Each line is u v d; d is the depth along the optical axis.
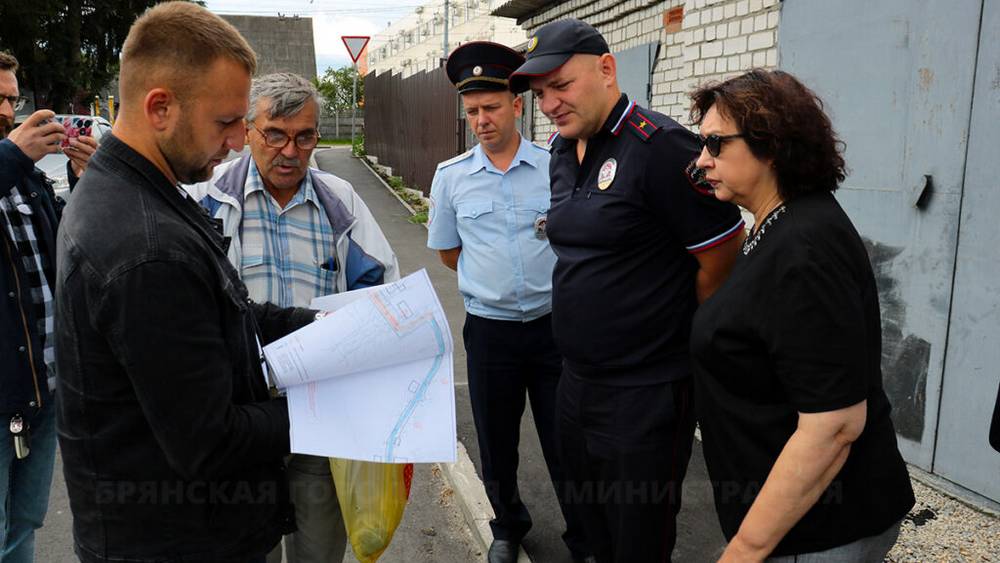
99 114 16.94
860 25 3.31
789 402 1.54
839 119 3.46
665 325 2.11
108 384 1.37
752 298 1.50
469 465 3.70
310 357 1.57
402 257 8.77
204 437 1.37
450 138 11.16
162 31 1.36
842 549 1.54
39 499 2.58
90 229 1.33
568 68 2.05
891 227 3.26
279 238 2.22
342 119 32.81
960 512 2.98
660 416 2.13
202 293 1.38
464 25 26.30
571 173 2.27
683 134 2.00
